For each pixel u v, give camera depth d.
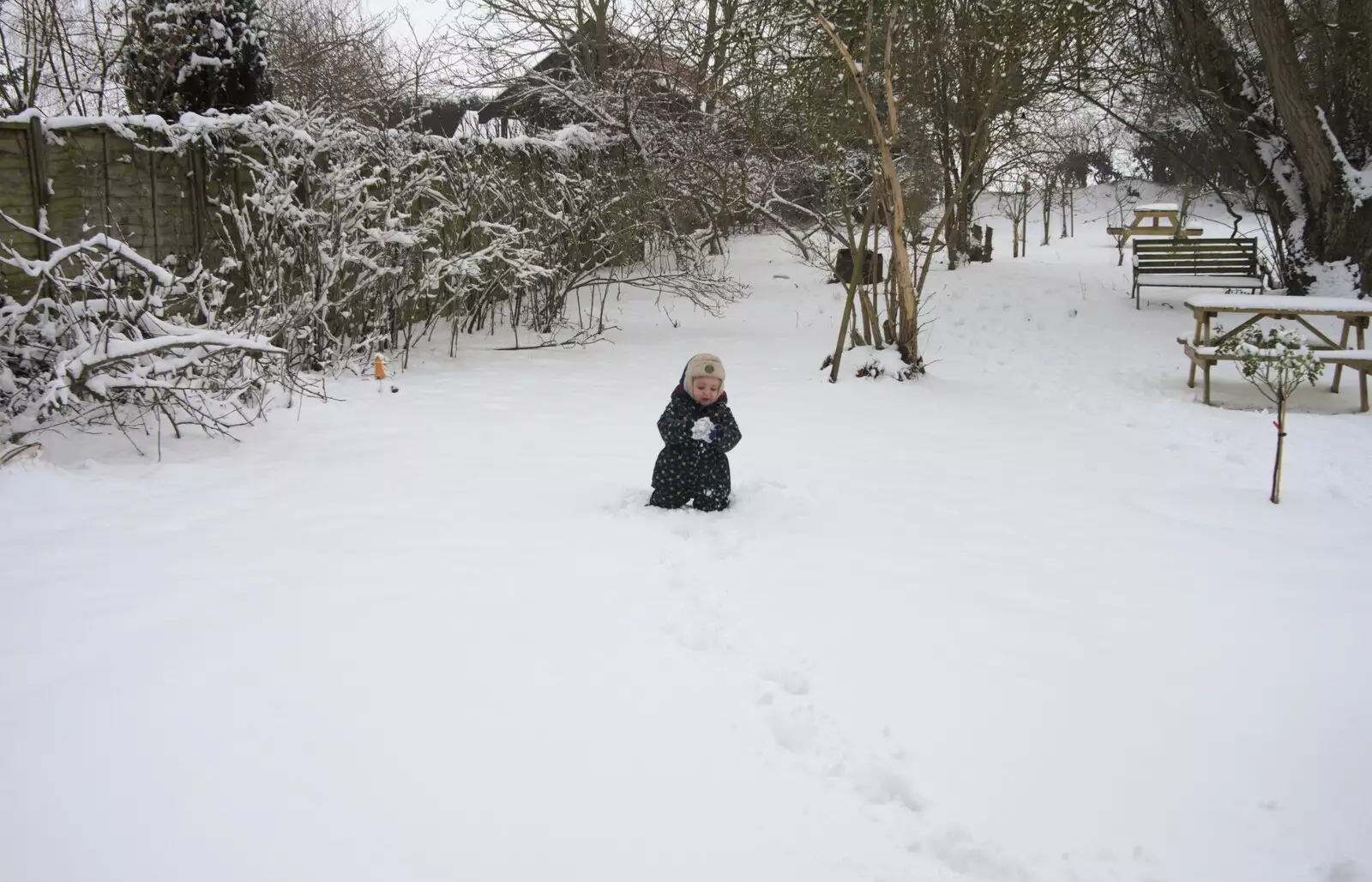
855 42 10.32
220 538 4.52
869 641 3.63
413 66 16.80
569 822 2.46
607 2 19.48
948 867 2.40
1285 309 8.93
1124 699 3.25
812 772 2.77
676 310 14.46
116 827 2.35
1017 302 13.91
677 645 3.53
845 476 6.04
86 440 6.10
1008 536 4.94
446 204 10.14
